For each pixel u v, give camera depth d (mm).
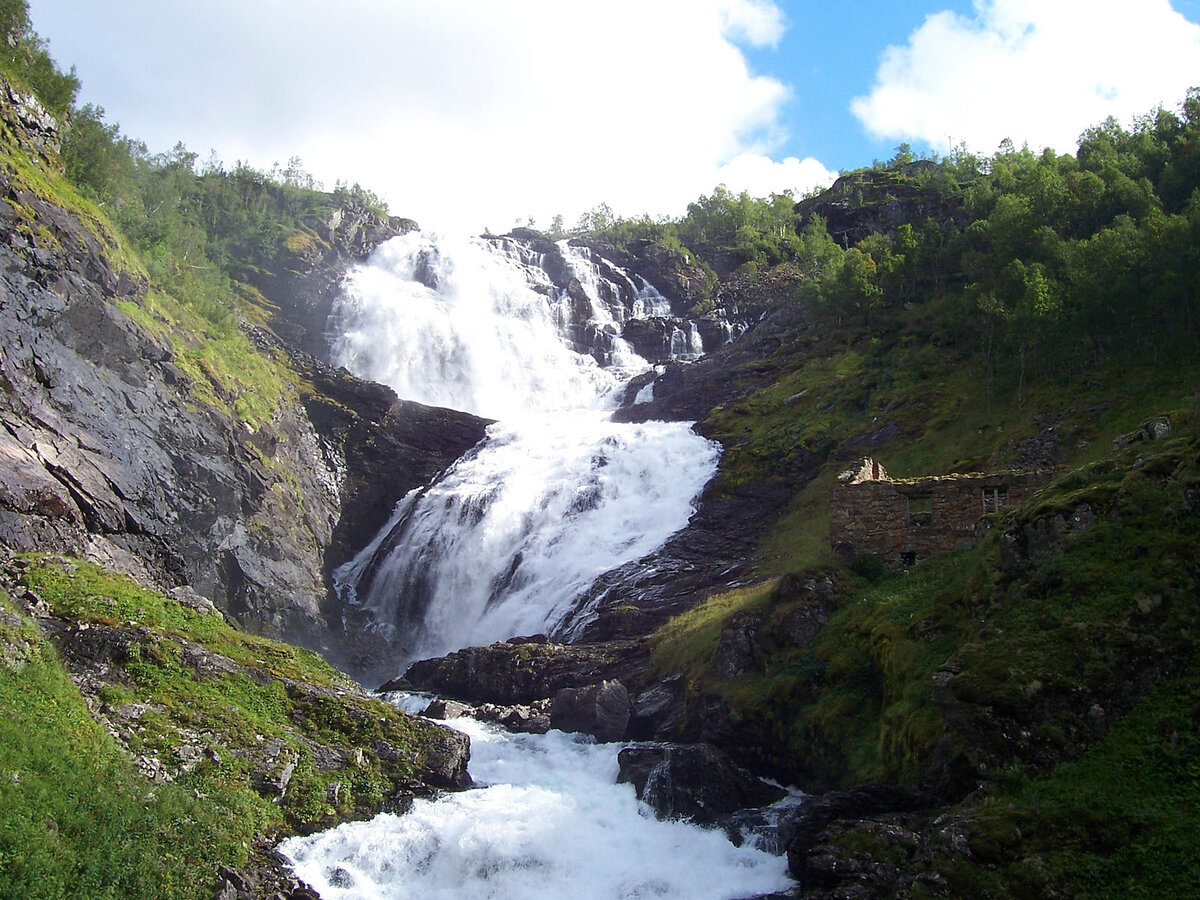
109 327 49656
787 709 33625
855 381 71625
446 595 64188
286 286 94750
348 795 30312
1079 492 28125
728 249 118500
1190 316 52250
